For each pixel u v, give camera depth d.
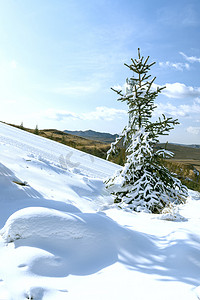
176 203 6.20
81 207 6.14
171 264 2.52
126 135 6.53
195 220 4.43
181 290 1.94
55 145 18.34
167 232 3.50
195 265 2.46
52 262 2.42
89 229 2.94
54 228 2.85
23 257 2.42
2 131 17.73
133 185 6.17
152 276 2.24
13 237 2.78
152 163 6.13
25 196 5.05
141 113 6.40
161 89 6.05
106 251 2.71
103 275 2.26
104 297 1.88
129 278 2.19
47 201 4.98
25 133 21.00
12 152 9.27
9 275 2.15
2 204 4.41
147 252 2.78
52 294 1.93
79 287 2.06
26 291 1.94
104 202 7.67
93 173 12.02
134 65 6.10
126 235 3.02
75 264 2.47
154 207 5.59
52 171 8.84
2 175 5.42
